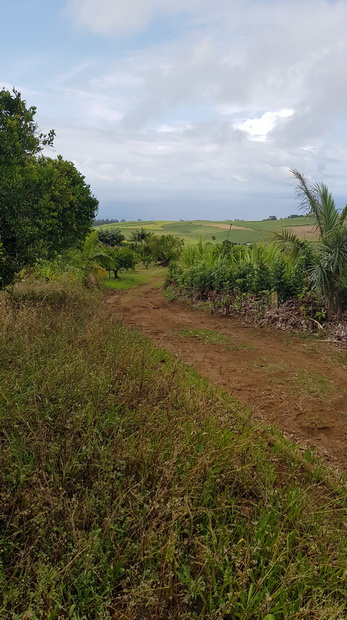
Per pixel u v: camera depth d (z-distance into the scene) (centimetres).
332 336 897
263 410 523
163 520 266
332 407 539
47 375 423
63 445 316
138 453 322
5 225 593
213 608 224
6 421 341
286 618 217
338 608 220
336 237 934
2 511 260
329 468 388
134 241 4984
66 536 248
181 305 1462
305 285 1038
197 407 416
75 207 763
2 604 208
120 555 246
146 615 219
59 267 1341
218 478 320
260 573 250
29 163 624
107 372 468
